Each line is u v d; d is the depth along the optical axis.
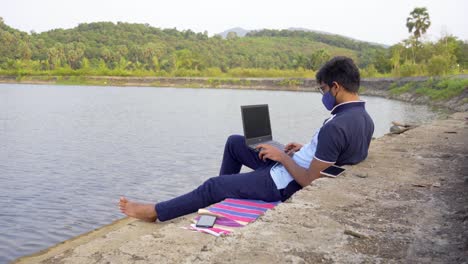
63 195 9.96
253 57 146.00
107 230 6.52
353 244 2.72
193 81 88.94
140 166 13.42
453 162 5.35
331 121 3.96
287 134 21.11
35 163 13.83
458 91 35.34
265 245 2.68
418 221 3.15
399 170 4.77
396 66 65.94
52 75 101.88
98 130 22.73
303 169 3.89
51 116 30.25
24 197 9.73
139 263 2.70
